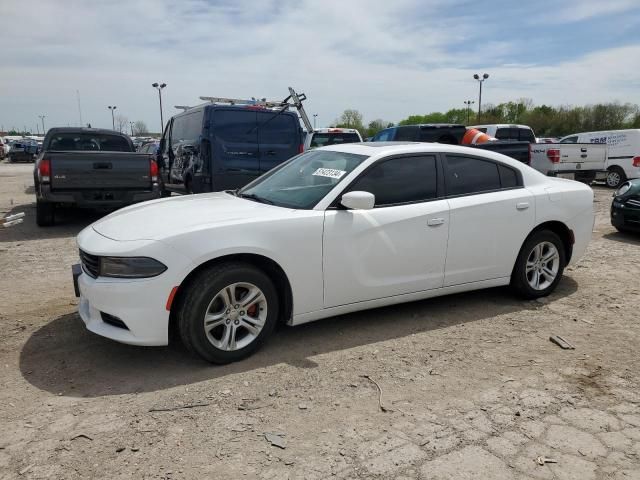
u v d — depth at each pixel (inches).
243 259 149.9
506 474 102.3
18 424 118.7
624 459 107.3
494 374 145.6
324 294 160.7
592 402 130.4
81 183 343.0
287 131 382.9
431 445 111.6
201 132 361.1
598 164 544.4
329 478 100.7
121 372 144.5
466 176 189.5
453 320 186.5
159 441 112.4
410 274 175.3
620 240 328.5
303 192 170.6
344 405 128.0
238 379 140.6
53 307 197.0
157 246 137.5
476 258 188.5
